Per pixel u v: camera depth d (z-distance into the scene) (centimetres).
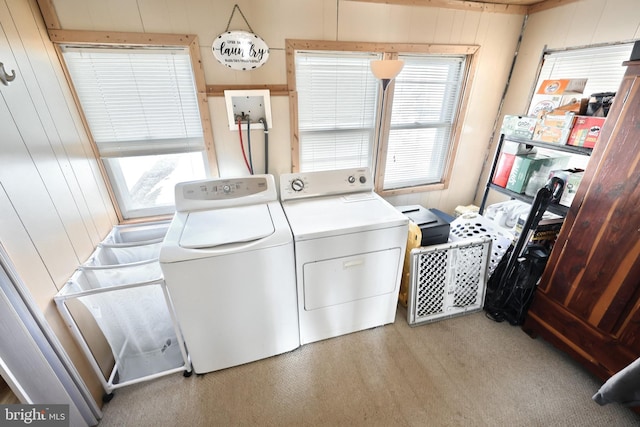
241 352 162
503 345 179
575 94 173
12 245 102
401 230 163
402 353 175
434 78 240
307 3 178
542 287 171
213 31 169
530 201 203
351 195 198
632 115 119
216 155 199
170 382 158
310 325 174
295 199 189
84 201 156
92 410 137
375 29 197
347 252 157
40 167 123
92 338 146
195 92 183
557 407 143
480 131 268
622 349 135
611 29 180
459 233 226
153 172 199
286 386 156
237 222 154
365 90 225
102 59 163
